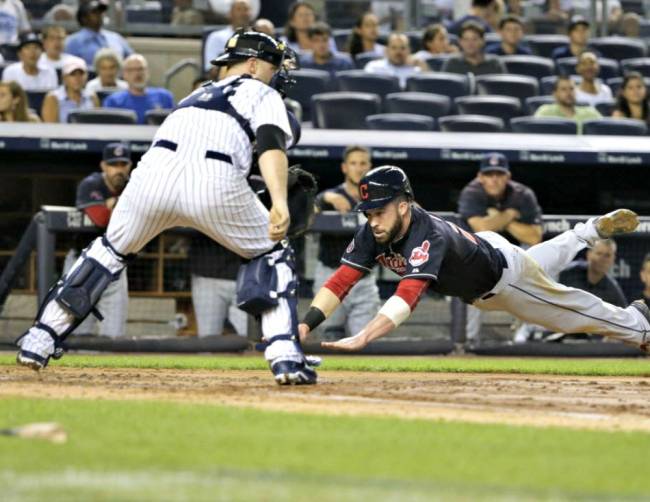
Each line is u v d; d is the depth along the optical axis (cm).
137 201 1355
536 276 1519
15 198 2838
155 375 1672
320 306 1395
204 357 2347
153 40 3712
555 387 1546
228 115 1348
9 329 2558
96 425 974
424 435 952
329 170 2958
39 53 3203
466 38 3362
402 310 1327
